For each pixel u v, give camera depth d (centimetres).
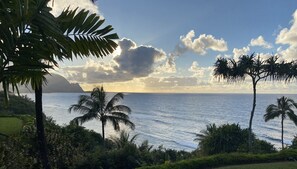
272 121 14400
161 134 10288
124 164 1945
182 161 1418
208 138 2986
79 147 2162
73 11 482
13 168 1512
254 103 2625
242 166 1413
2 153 1467
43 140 1381
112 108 3450
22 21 337
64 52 379
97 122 13062
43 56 365
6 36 338
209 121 14238
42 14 343
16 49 349
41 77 418
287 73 2497
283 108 4766
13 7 349
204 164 1405
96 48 508
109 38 511
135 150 2073
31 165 1627
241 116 16762
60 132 2145
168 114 17738
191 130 11294
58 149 1894
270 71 2516
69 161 1925
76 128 2573
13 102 4106
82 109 3391
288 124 13325
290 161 1530
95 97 3406
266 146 2962
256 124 13262
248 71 2581
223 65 2577
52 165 1806
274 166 1412
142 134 10175
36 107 1360
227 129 2961
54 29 349
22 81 447
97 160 1905
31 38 348
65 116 13938
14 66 357
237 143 2884
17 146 1652
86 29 493
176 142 8831
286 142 8725
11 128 1992
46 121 2353
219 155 1505
